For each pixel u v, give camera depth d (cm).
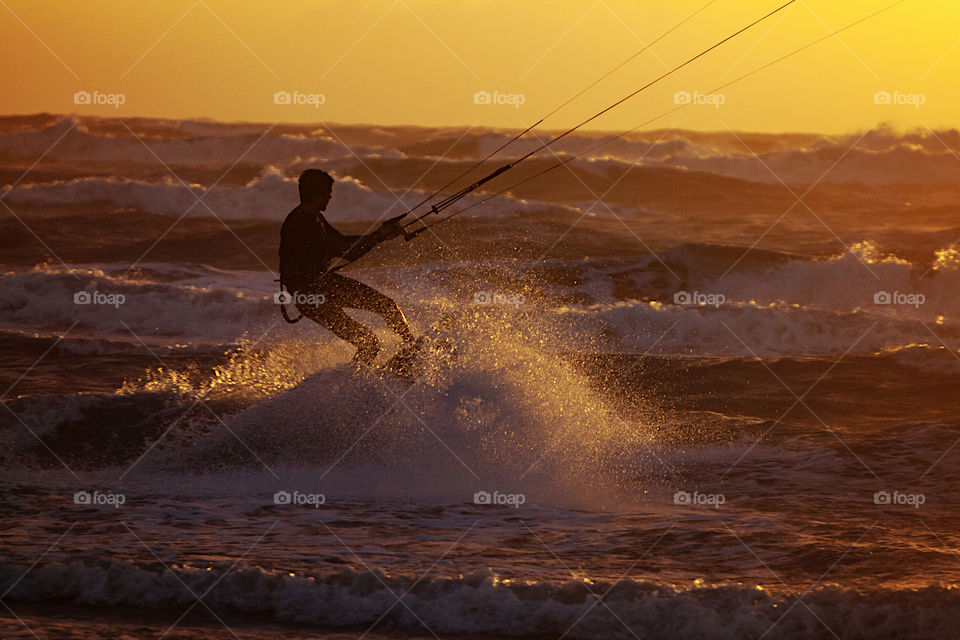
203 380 3747
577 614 1600
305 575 1730
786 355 4512
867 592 1653
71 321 5353
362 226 9006
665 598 1638
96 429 2981
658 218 9631
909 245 7456
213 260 7462
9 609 1598
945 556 1888
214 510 2275
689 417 3319
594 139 15888
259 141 14725
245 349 3622
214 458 2764
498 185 11681
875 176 13550
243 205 9838
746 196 11294
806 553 1912
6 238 7938
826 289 6284
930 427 3025
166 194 9850
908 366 4050
